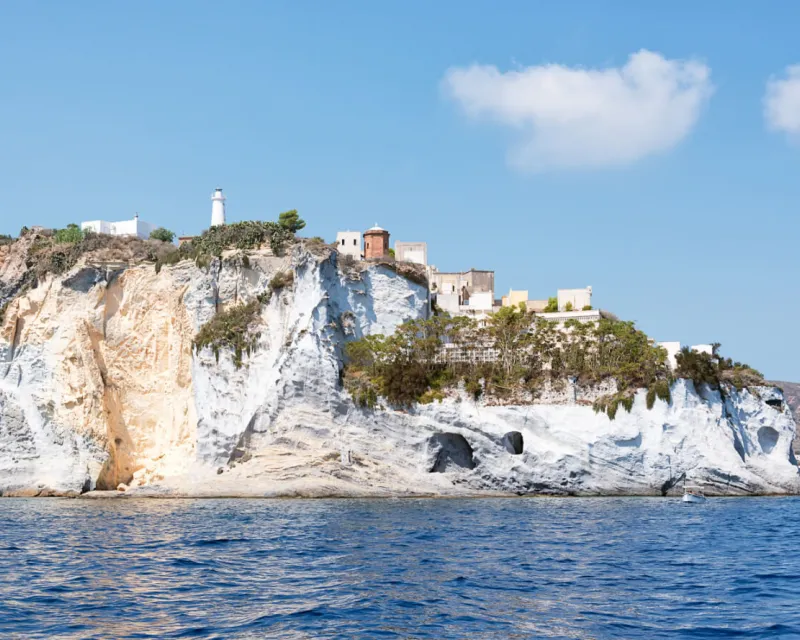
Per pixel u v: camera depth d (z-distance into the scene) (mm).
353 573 47781
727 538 63344
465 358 107312
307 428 102250
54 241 124938
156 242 125188
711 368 103375
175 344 114875
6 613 38156
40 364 115062
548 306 127875
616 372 101938
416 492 100062
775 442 107250
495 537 62938
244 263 114750
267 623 36469
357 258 126125
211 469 106000
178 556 54000
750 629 35625
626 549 57562
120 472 112750
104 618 37312
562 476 99938
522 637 34531
